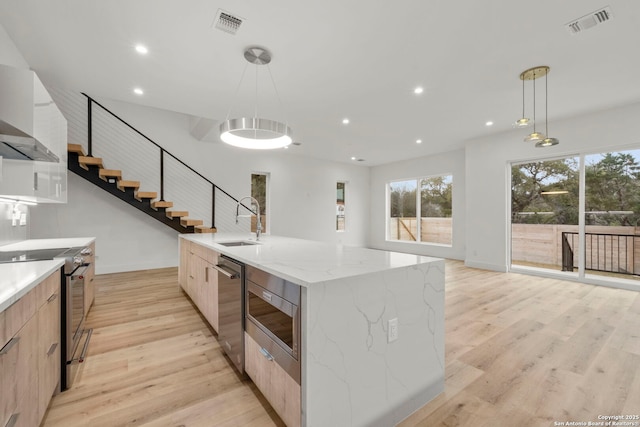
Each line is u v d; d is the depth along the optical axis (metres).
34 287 1.38
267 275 1.65
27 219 3.63
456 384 1.95
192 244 3.49
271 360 1.61
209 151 6.47
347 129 5.35
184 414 1.66
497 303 3.65
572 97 3.88
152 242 5.73
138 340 2.62
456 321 3.05
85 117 5.20
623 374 2.05
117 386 1.92
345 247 2.52
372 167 9.42
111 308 3.45
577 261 4.81
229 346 2.18
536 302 3.69
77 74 3.28
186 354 2.37
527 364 2.20
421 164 7.89
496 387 1.92
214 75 3.30
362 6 2.21
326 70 3.18
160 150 5.68
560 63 3.02
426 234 7.92
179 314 3.27
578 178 4.79
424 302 1.78
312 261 1.80
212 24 2.43
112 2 2.17
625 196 4.35
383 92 3.74
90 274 3.29
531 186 5.35
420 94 3.79
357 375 1.45
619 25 2.40
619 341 2.57
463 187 6.93
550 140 3.31
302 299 1.32
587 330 2.81
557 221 5.03
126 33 2.55
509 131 5.43
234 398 1.81
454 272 5.50
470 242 6.04
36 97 1.88
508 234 5.55
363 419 1.47
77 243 2.90
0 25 2.43
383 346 1.56
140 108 5.70
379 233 9.16
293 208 7.75
